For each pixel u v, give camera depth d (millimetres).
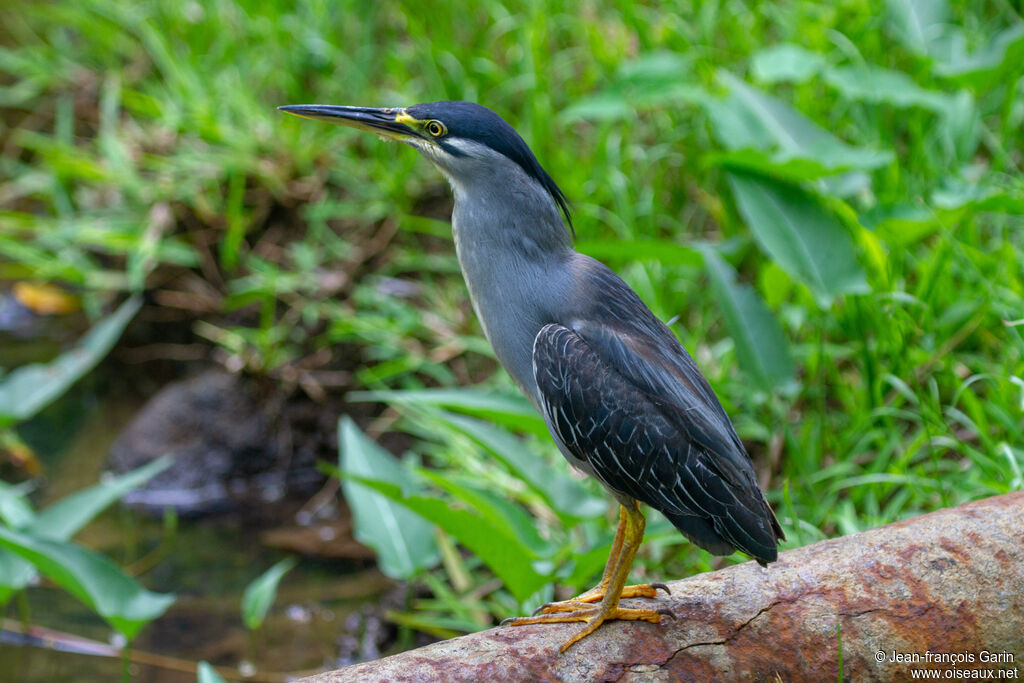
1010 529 6207
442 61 14180
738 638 5770
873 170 11516
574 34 14523
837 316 10531
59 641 9844
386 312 12805
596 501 8312
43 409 13789
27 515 9852
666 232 12750
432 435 11578
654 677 5590
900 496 8820
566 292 6641
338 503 12195
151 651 9727
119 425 13523
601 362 6406
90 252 15148
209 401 12875
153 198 14445
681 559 9180
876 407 9578
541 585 7645
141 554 11297
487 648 5645
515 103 14031
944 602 5926
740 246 10734
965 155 11250
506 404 8570
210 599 10516
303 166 14148
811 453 9648
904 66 13469
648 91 12000
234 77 14992
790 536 8570
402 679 5332
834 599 5910
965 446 8477
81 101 17156
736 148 10953
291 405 12836
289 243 13938
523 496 10102
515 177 6715
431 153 6898
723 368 10359
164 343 14266
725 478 6105
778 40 14125
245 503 12219
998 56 10547
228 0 16234
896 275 10344
